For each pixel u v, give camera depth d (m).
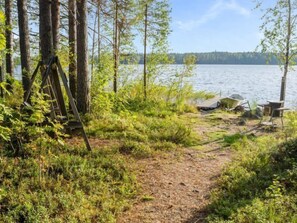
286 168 6.00
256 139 8.80
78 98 9.82
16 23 13.34
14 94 9.53
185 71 15.58
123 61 14.15
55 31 9.43
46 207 4.51
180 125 9.38
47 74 6.73
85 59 9.69
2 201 4.60
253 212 4.13
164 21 14.00
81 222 4.27
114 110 11.78
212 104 15.80
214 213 4.54
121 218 4.57
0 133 4.72
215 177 6.14
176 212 4.76
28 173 5.53
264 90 29.56
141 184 5.73
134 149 7.42
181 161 7.07
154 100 14.36
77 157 6.39
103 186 5.36
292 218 3.97
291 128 9.02
